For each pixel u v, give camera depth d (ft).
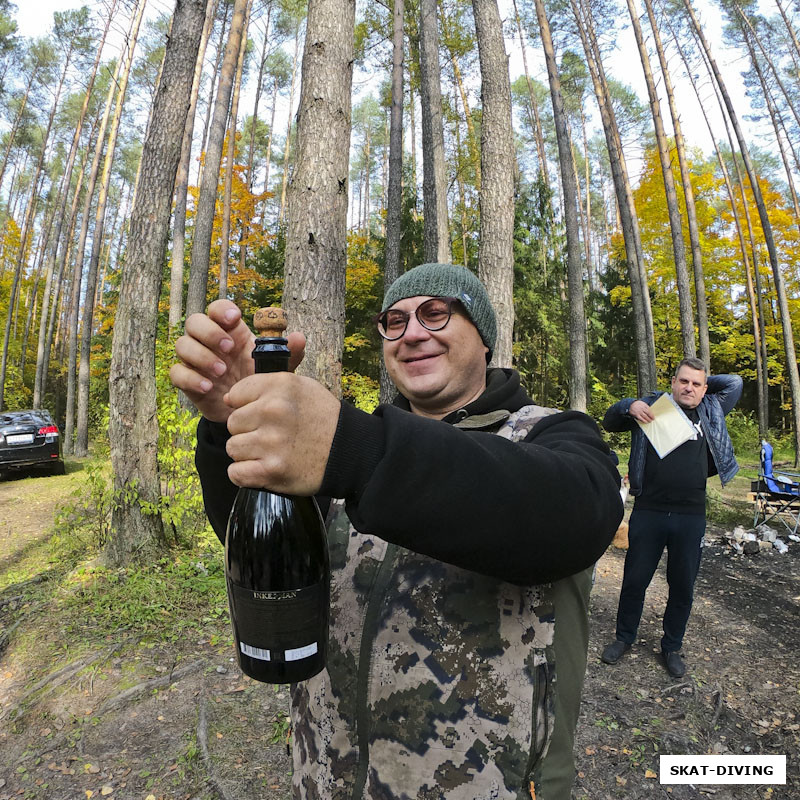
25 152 91.81
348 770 2.87
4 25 67.82
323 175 11.44
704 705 10.01
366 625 2.90
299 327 11.31
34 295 88.38
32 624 11.78
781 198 61.46
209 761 8.14
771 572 17.53
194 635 11.61
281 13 69.77
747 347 64.69
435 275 3.70
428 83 27.04
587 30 44.34
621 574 17.37
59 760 8.32
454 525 1.74
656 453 11.25
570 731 2.77
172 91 14.60
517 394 3.54
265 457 1.62
